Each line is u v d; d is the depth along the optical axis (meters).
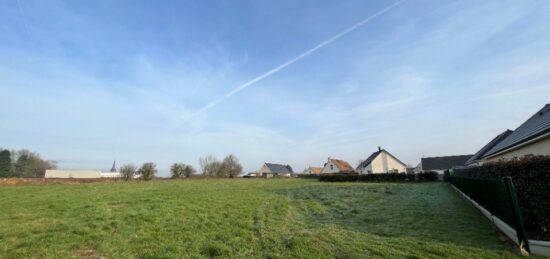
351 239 6.77
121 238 6.96
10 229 7.73
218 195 16.77
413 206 12.13
